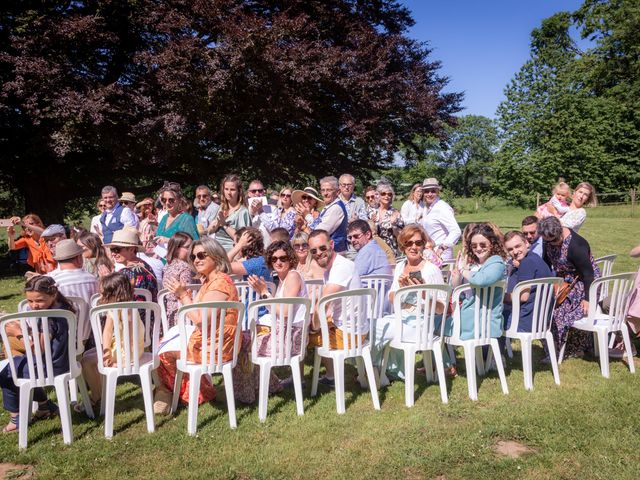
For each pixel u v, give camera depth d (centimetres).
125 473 349
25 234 1032
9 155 1647
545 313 492
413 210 859
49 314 387
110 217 830
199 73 1438
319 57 1527
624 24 3562
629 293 518
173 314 514
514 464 346
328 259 479
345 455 366
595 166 3247
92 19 1387
